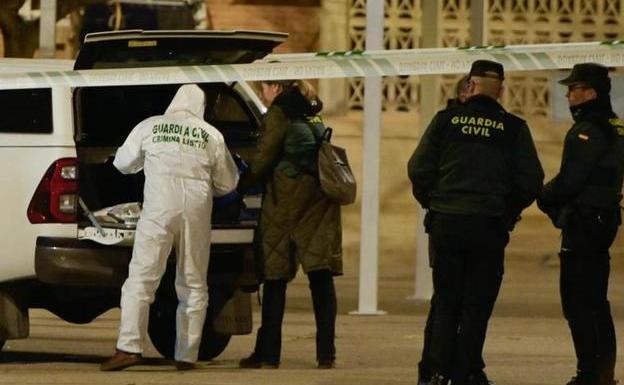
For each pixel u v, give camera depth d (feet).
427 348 84.38
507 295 158.71
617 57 86.89
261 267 95.35
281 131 93.97
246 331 99.40
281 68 91.56
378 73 89.56
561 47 86.99
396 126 190.60
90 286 94.27
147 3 187.83
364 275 136.56
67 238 92.63
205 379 90.58
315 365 99.50
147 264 92.22
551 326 128.06
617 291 165.37
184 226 92.89
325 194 94.12
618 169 84.84
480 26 144.46
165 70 92.07
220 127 104.06
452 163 80.79
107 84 91.86
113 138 99.91
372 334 119.96
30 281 94.94
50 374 92.79
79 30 186.19
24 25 167.73
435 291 82.69
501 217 80.94
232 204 97.19
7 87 91.61
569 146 83.82
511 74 192.34
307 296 156.46
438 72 88.84
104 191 97.45
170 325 103.76
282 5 191.01
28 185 92.89
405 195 189.06
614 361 86.28
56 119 93.09
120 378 90.74
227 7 190.08
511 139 81.10
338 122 190.08
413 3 192.65
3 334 95.04
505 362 102.68
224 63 97.35
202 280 94.27
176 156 92.43
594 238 84.38
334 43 191.31
